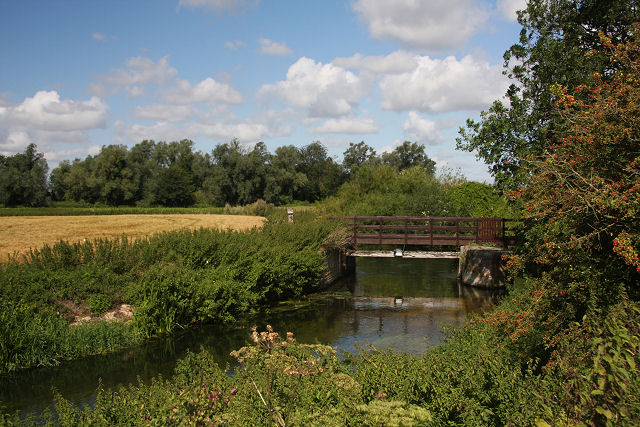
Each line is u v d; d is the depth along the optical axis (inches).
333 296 718.5
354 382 189.8
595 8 517.3
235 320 557.9
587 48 536.7
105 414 198.2
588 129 264.8
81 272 509.7
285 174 2748.5
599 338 148.7
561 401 152.3
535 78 572.1
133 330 468.1
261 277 631.2
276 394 193.2
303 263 697.0
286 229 802.2
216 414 181.3
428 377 206.7
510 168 576.4
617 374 136.6
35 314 432.8
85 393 339.0
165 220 1122.0
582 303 247.0
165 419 172.1
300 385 207.9
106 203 2559.1
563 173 269.3
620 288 191.9
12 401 323.3
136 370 389.7
